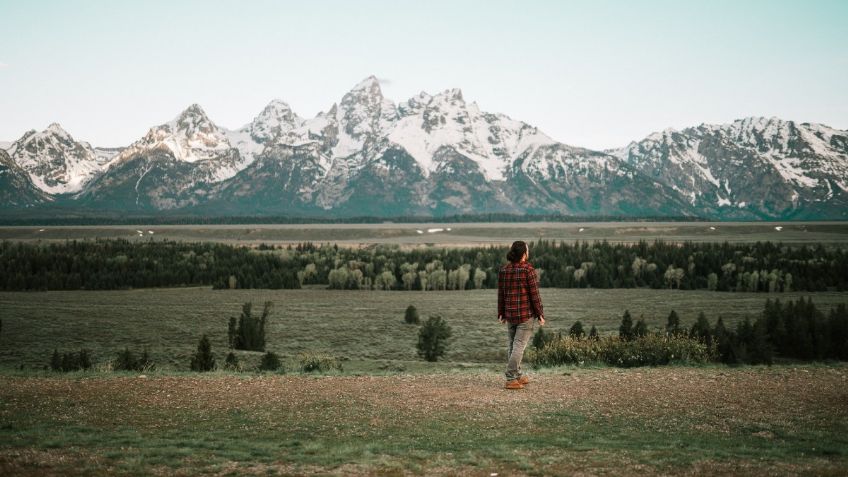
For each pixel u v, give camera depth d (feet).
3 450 42.19
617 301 491.72
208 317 409.90
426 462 40.55
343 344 313.12
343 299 524.52
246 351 262.67
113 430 48.14
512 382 60.90
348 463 40.34
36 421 50.65
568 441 44.68
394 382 65.77
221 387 63.36
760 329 209.67
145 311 438.81
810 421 50.24
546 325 364.58
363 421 50.60
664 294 543.39
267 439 46.03
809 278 556.51
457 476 37.93
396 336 339.77
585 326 360.48
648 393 59.62
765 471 37.96
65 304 478.18
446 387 62.69
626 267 647.56
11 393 60.64
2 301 496.64
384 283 616.39
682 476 37.47
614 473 38.14
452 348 290.35
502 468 39.24
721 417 51.49
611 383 64.23
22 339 321.73
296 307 468.34
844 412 52.90
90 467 38.91
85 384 65.05
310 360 123.65
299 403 56.44
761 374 69.31
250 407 55.16
